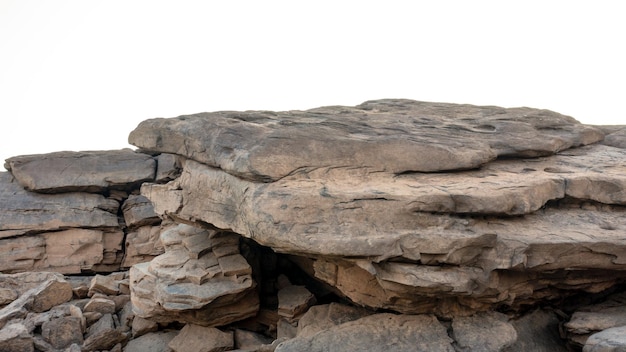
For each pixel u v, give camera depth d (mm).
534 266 9266
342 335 9773
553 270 9555
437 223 9234
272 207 9484
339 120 13242
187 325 13008
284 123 12391
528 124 13703
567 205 10914
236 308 12984
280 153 10492
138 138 13367
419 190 9633
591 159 12461
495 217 9828
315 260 12219
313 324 11383
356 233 9023
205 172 11891
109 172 19141
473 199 9320
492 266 9141
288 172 10352
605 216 10508
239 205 10617
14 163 18656
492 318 9914
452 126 13195
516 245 9148
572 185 10703
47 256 17891
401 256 8867
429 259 8961
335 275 10836
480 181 10406
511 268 9227
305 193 9492
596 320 9508
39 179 18500
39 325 13148
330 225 9180
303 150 10633
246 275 12844
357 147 10805
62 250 18062
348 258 9109
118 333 12914
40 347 12305
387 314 10367
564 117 15008
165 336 13258
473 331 9508
